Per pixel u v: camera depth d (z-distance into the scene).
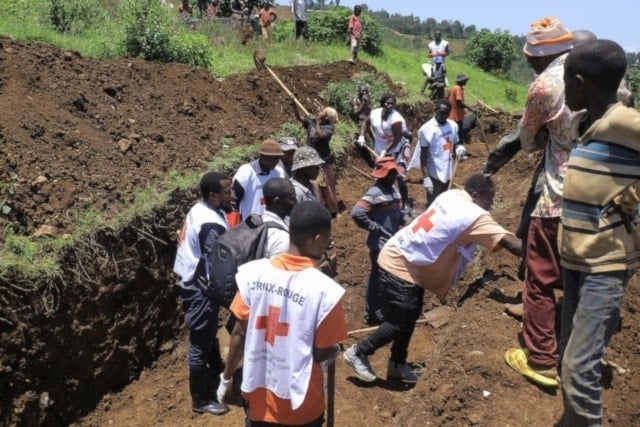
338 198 9.84
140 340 5.72
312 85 12.62
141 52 10.09
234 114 9.59
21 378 4.57
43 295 4.77
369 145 12.00
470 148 14.41
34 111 6.62
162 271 5.98
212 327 4.93
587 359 2.99
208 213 4.84
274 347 3.09
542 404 3.91
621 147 2.88
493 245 4.36
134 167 6.72
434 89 16.34
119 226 5.57
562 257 3.11
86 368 5.14
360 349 5.19
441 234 4.50
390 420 4.91
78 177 6.02
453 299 6.41
